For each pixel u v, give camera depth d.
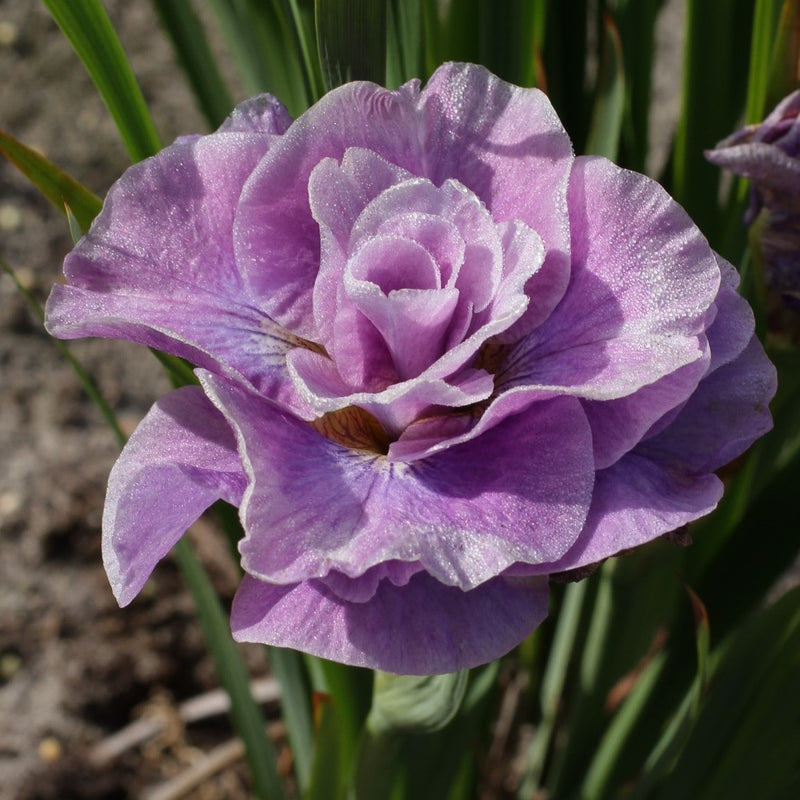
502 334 0.26
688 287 0.25
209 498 0.26
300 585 0.25
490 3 0.33
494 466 0.25
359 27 0.29
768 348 0.34
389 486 0.25
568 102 0.39
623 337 0.25
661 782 0.37
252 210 0.27
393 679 0.30
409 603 0.25
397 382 0.27
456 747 0.35
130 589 0.25
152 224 0.27
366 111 0.27
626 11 0.37
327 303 0.26
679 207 0.26
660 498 0.25
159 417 0.26
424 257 0.26
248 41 0.36
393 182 0.27
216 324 0.27
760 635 0.34
